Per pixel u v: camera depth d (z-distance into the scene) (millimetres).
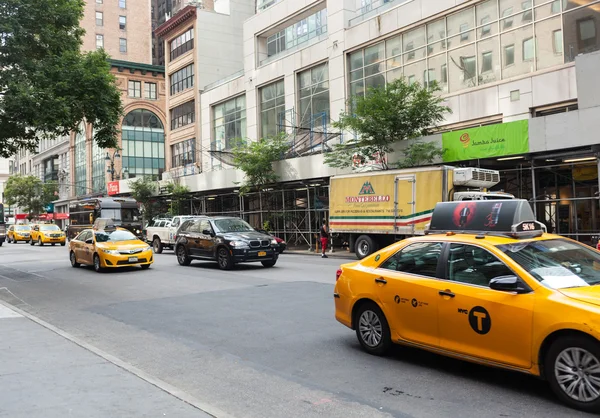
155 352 6883
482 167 20594
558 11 20438
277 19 35062
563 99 19953
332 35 30219
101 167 64250
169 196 40125
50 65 15117
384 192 19328
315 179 26688
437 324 5535
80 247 18812
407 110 21219
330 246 27547
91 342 7547
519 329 4762
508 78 21953
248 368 6031
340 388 5227
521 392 4941
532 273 4938
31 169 94062
